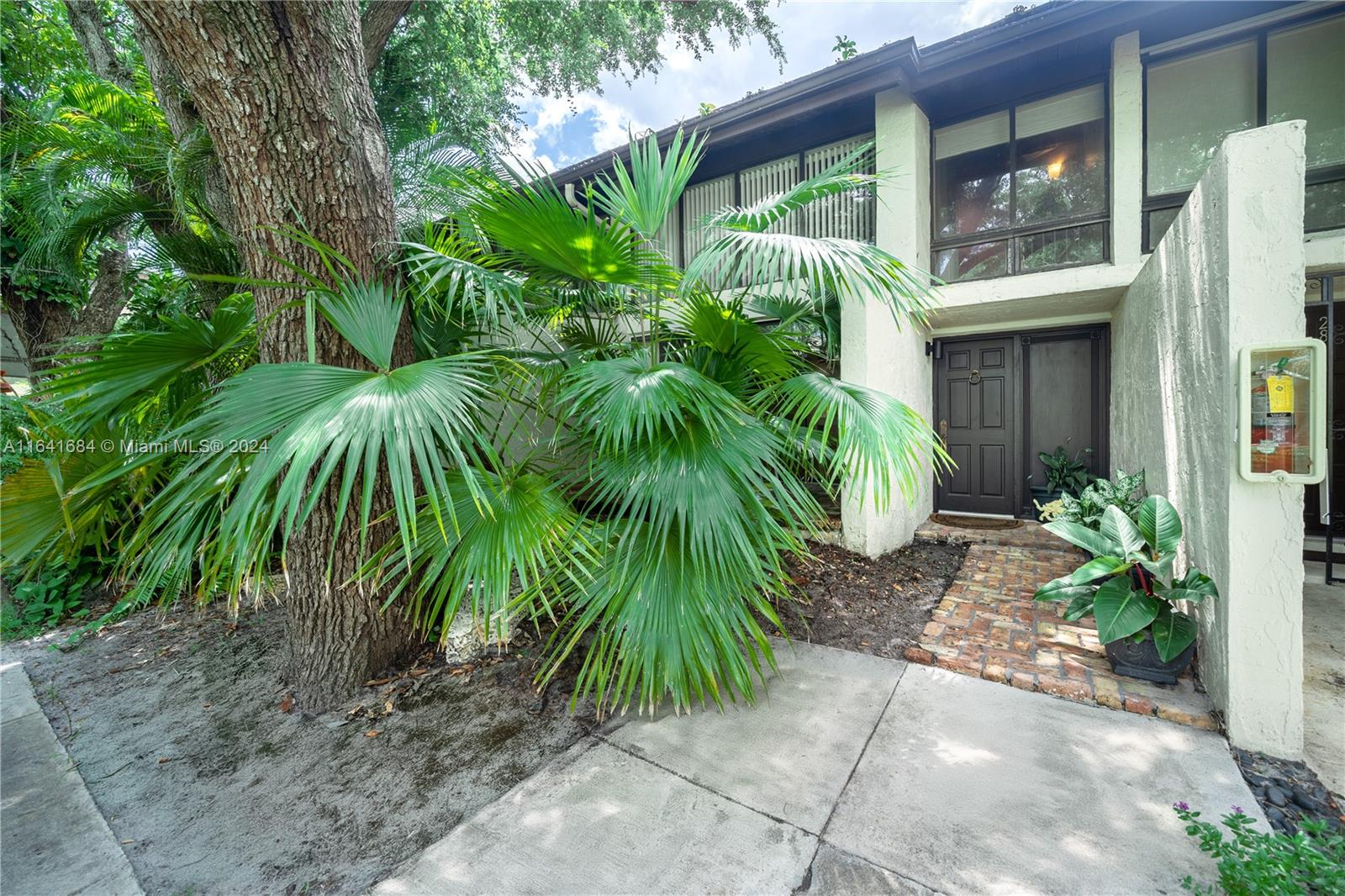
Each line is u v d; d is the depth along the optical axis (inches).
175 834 74.2
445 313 124.8
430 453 73.5
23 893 65.2
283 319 97.7
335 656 105.4
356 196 101.4
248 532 72.3
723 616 90.0
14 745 95.8
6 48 248.5
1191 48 172.2
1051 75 189.5
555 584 94.0
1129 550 103.7
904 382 206.8
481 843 70.6
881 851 66.7
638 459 93.7
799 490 96.3
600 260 102.5
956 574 172.1
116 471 80.9
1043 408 230.8
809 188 113.1
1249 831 59.1
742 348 122.3
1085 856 64.8
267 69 89.7
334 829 74.4
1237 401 82.4
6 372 236.8
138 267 177.9
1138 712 94.0
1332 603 137.6
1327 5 155.6
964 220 209.9
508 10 298.7
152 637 141.5
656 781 80.8
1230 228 82.4
